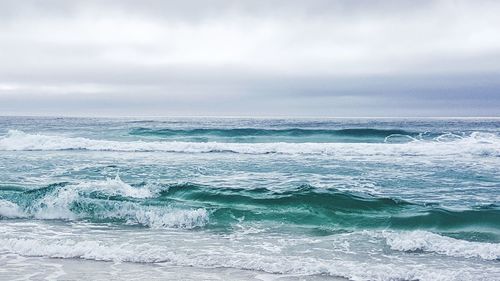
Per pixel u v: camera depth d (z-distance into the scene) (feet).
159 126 150.71
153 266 24.17
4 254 26.09
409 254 26.53
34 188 41.42
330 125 162.61
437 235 29.09
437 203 39.58
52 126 146.51
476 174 55.62
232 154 79.30
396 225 33.12
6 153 78.64
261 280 22.15
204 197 40.37
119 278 22.17
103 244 28.19
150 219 34.19
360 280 22.24
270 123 177.99
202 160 70.28
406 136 97.55
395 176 54.34
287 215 35.37
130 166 62.64
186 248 27.50
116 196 38.65
